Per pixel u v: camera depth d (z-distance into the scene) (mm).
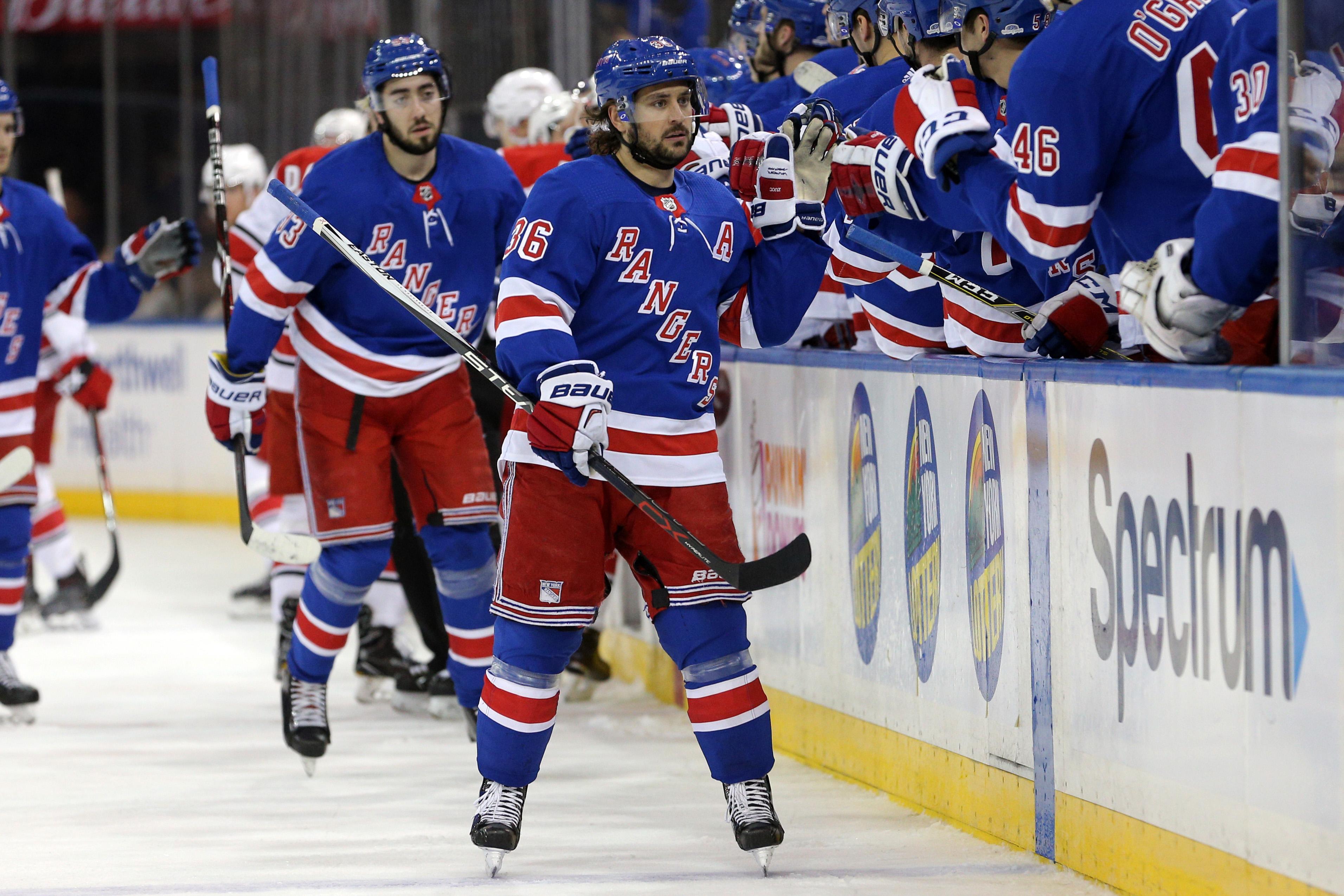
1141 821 10609
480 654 16656
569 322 11609
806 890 11102
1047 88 10812
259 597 27375
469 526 16344
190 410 39938
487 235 16016
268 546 14648
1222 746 9781
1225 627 9711
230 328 15789
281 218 19547
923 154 11641
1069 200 10930
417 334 15836
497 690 11883
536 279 11453
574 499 11727
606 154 11883
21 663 22938
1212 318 10438
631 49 11492
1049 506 11539
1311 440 8992
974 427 12500
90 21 43125
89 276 18797
